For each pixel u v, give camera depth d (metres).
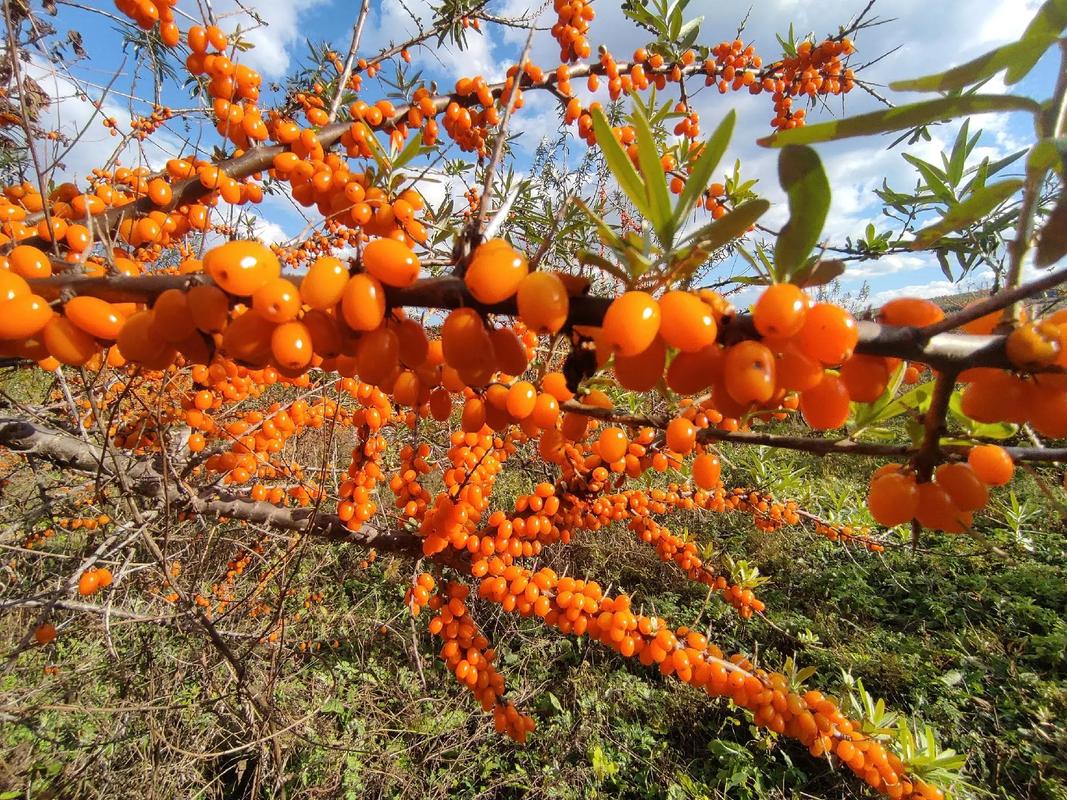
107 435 2.09
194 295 0.82
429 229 1.77
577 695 4.74
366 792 3.82
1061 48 0.72
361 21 2.13
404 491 2.49
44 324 0.89
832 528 4.11
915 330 0.76
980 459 0.85
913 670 5.09
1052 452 0.84
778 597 6.23
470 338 0.81
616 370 0.86
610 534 6.61
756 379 0.70
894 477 0.89
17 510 3.62
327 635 4.58
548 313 0.75
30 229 1.55
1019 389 0.79
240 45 1.75
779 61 2.96
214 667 3.63
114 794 3.24
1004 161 1.46
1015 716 4.63
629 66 2.62
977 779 4.14
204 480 3.42
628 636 2.18
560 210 0.89
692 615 5.80
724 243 0.80
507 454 2.71
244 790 3.58
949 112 0.75
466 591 2.47
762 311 0.73
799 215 0.78
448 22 2.88
